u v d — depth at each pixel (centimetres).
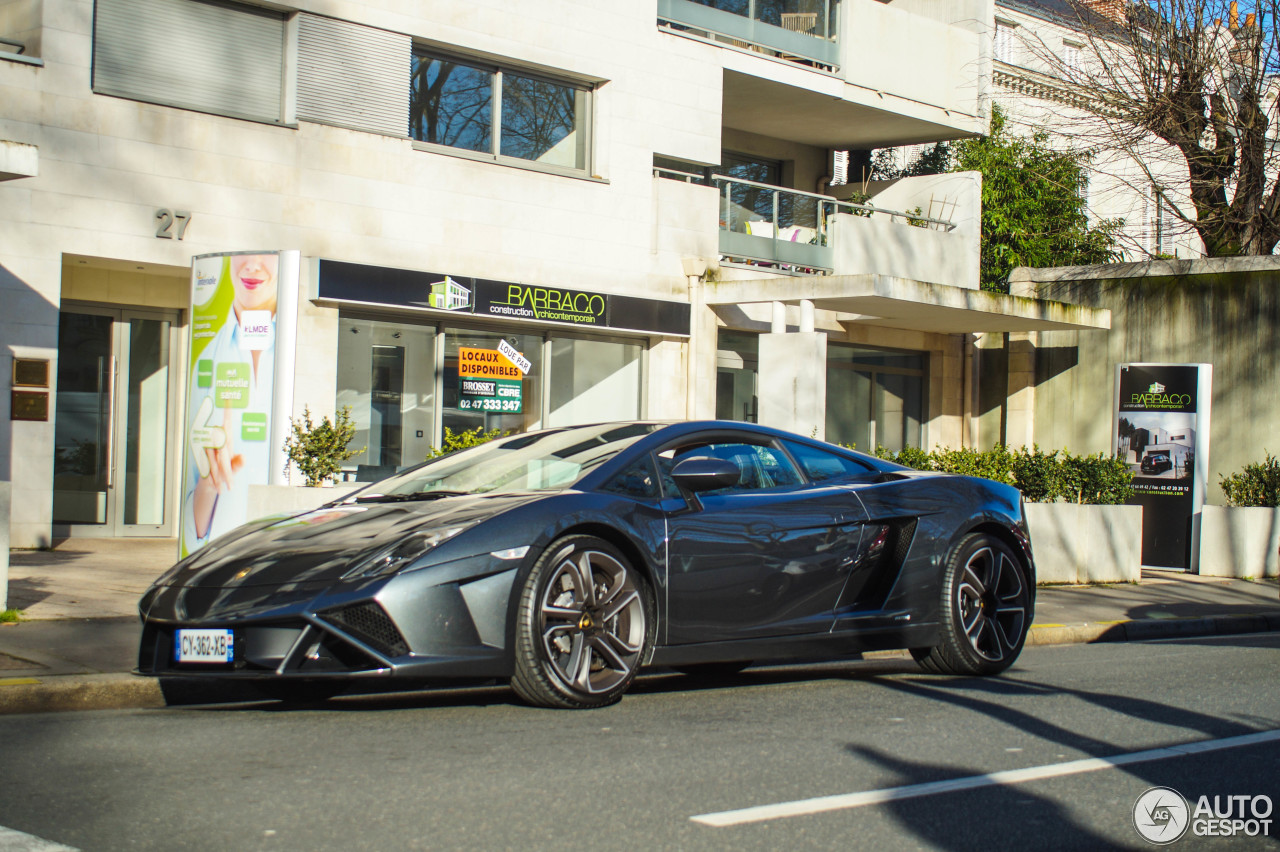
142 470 1454
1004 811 406
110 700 596
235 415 1033
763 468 669
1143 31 2225
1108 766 474
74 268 1380
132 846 348
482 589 535
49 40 1230
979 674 725
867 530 675
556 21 1609
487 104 1576
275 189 1377
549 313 1582
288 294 1023
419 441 1516
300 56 1398
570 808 393
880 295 1598
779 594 632
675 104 1736
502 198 1558
